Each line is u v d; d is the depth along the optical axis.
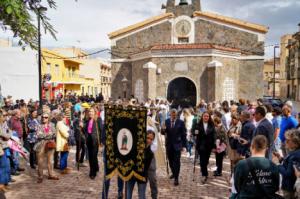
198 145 8.45
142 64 25.42
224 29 26.86
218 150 8.76
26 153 9.71
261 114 6.59
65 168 9.33
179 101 24.52
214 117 9.02
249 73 26.39
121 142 5.84
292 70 58.28
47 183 8.37
